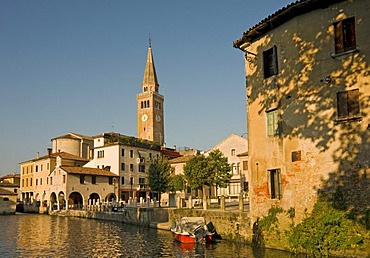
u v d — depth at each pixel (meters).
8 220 56.31
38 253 26.80
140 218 44.31
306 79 20.59
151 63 129.00
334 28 19.86
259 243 22.94
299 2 20.27
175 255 24.38
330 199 19.05
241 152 71.50
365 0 18.95
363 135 18.34
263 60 23.53
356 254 17.58
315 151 19.89
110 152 78.38
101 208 59.06
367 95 18.42
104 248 28.33
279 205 21.66
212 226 28.77
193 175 53.47
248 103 24.80
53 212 69.06
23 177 89.81
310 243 19.16
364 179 18.06
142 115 123.06
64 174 68.62
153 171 68.75
